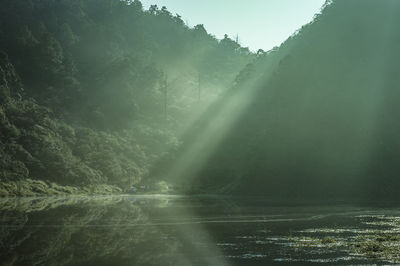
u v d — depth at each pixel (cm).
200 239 2338
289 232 2664
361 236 2442
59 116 11938
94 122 13088
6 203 5009
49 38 14838
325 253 1895
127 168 10706
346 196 8719
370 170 9931
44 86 13850
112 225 2981
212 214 4034
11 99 10325
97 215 3722
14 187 6862
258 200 7050
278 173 10262
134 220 3353
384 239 2270
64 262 1658
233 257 1808
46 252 1862
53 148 8894
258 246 2102
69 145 10100
